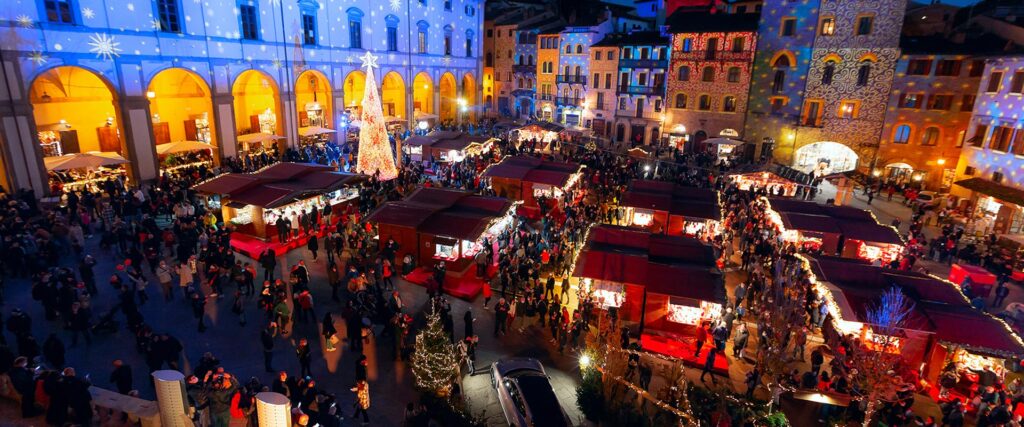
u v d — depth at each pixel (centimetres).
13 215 2212
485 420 1362
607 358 1483
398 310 1753
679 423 1359
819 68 4388
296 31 4119
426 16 5397
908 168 4153
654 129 5609
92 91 3406
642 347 1830
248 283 1878
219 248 2080
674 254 2075
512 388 1425
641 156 4431
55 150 3228
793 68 4500
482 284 2223
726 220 3003
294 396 1286
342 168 3762
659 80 5459
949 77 3862
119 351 1539
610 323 1655
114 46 3027
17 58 2658
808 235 2577
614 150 5400
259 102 4425
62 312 1564
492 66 7294
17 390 1141
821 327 1945
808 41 4388
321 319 1848
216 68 3597
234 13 3650
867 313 1694
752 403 1479
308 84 4797
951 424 1410
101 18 2952
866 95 4225
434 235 2256
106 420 1115
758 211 3092
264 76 3956
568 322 1847
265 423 1046
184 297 1881
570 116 6278
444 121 6194
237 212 2544
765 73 4656
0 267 1861
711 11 5309
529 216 3216
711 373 1680
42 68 2755
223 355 1588
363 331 1650
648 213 2784
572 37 6072
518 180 3303
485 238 2466
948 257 2723
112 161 3011
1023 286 2452
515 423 1357
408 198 2616
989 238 2778
